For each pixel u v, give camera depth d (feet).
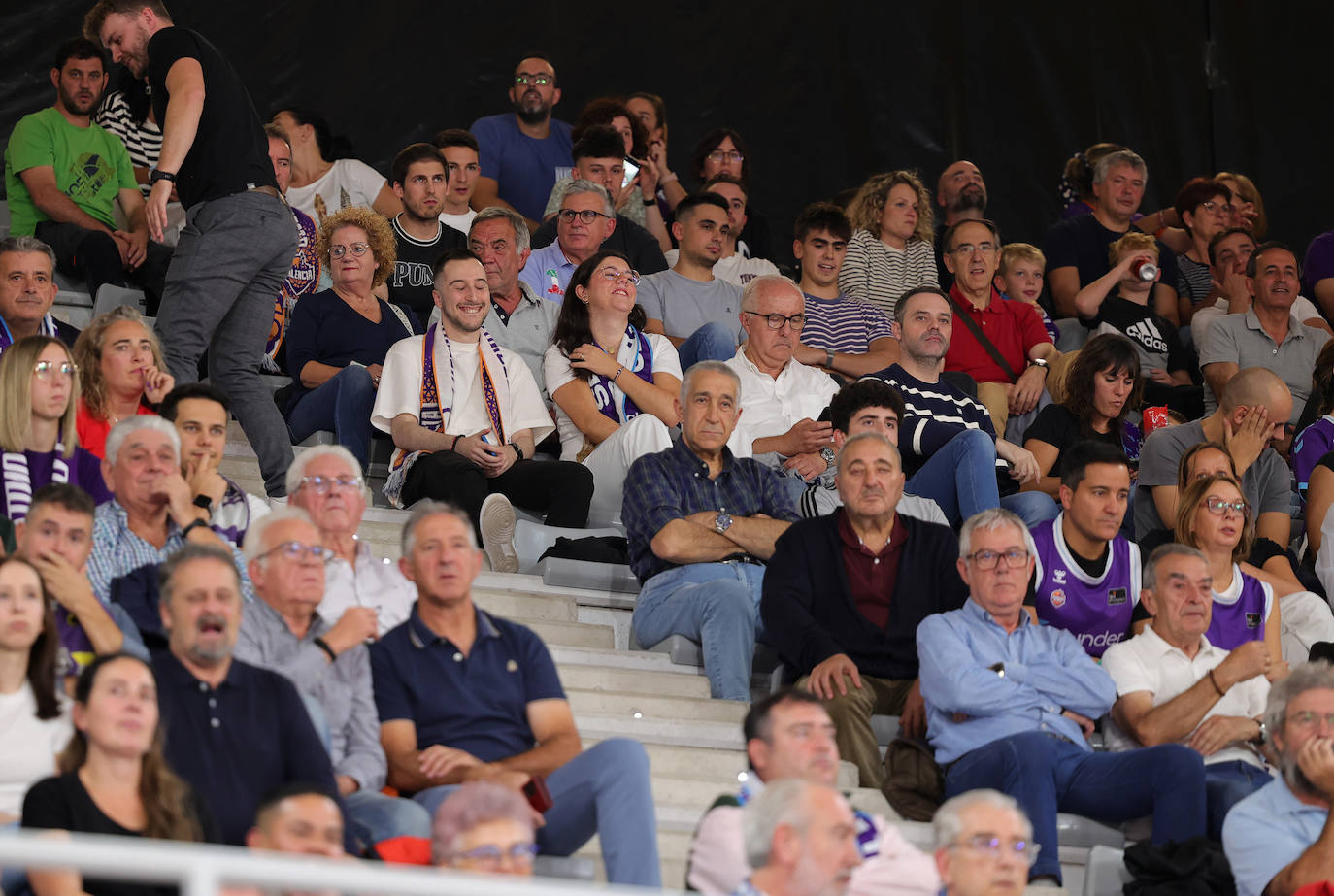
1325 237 86.07
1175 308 85.46
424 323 71.92
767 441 61.16
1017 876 37.01
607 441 61.05
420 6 89.56
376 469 62.23
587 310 64.64
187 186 56.80
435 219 73.51
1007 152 94.68
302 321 65.77
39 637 38.47
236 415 57.26
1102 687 48.93
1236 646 53.93
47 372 47.57
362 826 38.78
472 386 61.05
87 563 44.14
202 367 65.62
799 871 33.78
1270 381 63.67
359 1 88.79
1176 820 45.68
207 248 55.72
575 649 52.19
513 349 67.10
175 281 55.93
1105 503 53.26
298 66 87.66
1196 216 88.53
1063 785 47.52
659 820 44.60
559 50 91.30
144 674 34.71
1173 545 51.72
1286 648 56.29
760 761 39.17
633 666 52.65
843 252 75.92
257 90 87.10
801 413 64.95
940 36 94.68
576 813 39.52
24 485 47.44
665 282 73.36
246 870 24.49
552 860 39.73
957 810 37.40
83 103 72.38
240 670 38.52
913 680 51.65
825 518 52.90
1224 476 55.06
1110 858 45.21
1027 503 60.49
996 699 47.91
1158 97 95.81
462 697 42.45
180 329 55.52
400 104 88.89
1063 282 85.51
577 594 56.29
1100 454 53.67
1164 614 51.21
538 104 85.46
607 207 73.51
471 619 43.39
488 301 62.18
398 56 89.04
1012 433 73.26
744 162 87.15
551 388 63.67
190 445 49.03
